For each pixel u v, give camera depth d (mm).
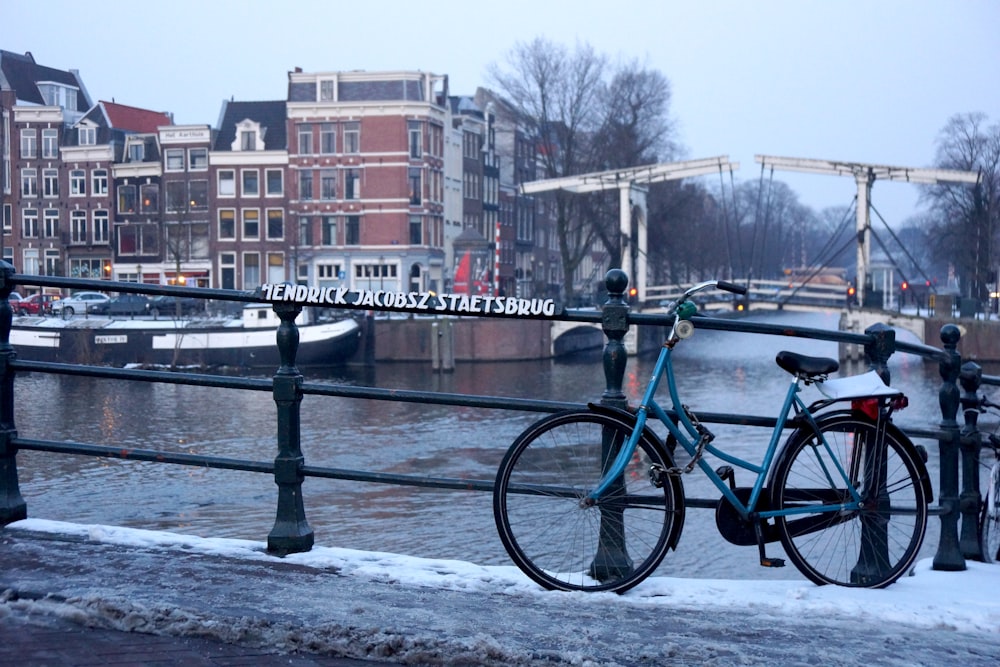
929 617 3479
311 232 53781
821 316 75188
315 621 3240
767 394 32656
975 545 4449
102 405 25719
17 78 60656
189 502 15070
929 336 40938
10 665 2951
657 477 3701
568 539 3789
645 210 45938
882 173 41812
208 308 44219
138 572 3750
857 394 3811
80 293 53906
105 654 3057
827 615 3529
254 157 53625
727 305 43375
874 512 3869
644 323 3846
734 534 3775
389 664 3066
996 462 4559
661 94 49250
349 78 53656
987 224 45469
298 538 4121
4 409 4477
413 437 22547
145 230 55562
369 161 53312
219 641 3188
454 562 4000
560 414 3674
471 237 47531
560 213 49062
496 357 45188
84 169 56312
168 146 54781
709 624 3383
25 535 4250
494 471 18906
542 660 3031
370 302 4043
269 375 39500
